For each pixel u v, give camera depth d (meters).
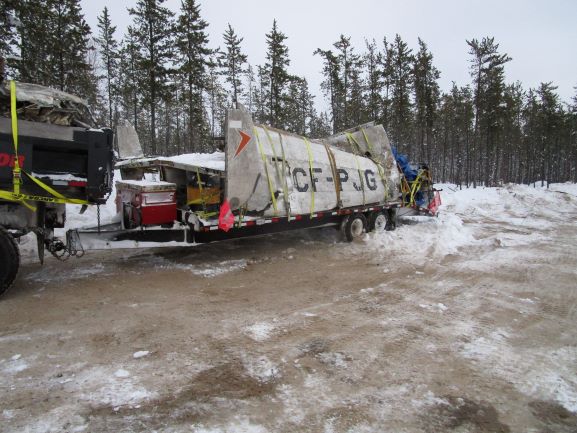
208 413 3.05
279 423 2.96
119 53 34.72
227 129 7.09
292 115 44.06
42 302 5.39
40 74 21.98
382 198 10.99
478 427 2.99
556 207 18.62
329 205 9.27
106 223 7.68
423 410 3.18
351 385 3.51
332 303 5.64
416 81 36.16
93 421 2.92
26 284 6.14
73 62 24.75
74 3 24.25
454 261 8.16
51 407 3.08
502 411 3.19
